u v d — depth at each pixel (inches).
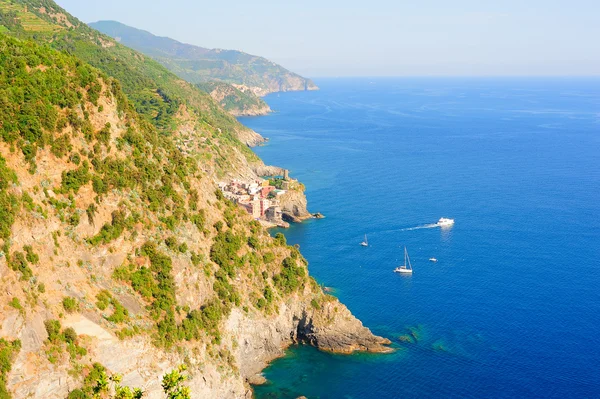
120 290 4409.5
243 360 5300.2
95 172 4584.2
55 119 4429.1
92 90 4847.4
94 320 4042.8
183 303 4825.3
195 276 5022.1
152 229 4840.1
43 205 4104.3
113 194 4653.1
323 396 5078.7
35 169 4156.0
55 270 4003.4
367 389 5167.3
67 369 3703.3
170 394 3627.0
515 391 5049.2
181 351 4527.6
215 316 4992.6
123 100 5255.9
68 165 4402.1
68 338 3801.7
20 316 3575.3
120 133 5004.9
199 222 5359.3
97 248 4394.7
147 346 4279.0
